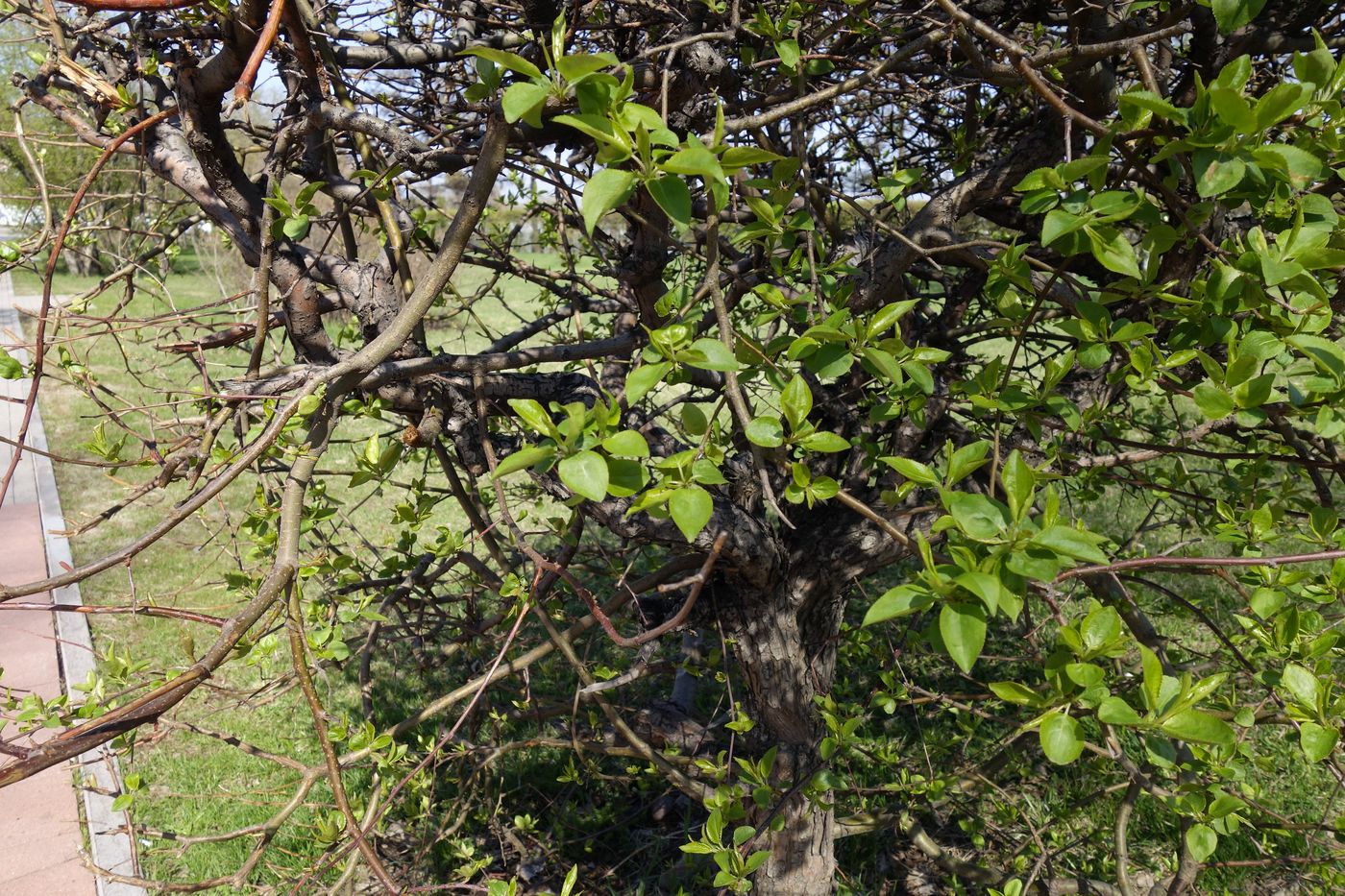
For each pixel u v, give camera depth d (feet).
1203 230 5.74
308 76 5.91
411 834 10.88
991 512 3.30
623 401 7.36
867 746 10.03
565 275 9.20
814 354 4.33
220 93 5.58
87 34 6.31
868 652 10.19
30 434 30.04
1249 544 5.80
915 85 8.04
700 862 11.00
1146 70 4.32
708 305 7.66
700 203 7.93
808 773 8.71
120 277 6.42
